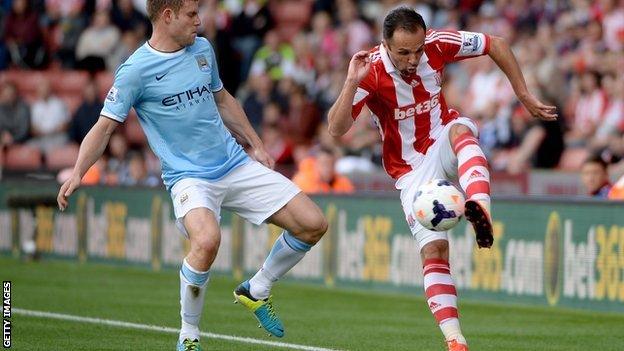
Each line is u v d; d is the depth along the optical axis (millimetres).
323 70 61781
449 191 23344
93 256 52969
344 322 34062
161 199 49688
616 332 32031
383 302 39188
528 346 29672
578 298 36781
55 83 69625
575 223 36844
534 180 46750
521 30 57156
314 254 45000
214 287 43531
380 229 42469
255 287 26250
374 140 53625
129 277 46469
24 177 59219
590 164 39844
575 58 54219
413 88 24969
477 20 59062
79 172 24547
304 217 25469
